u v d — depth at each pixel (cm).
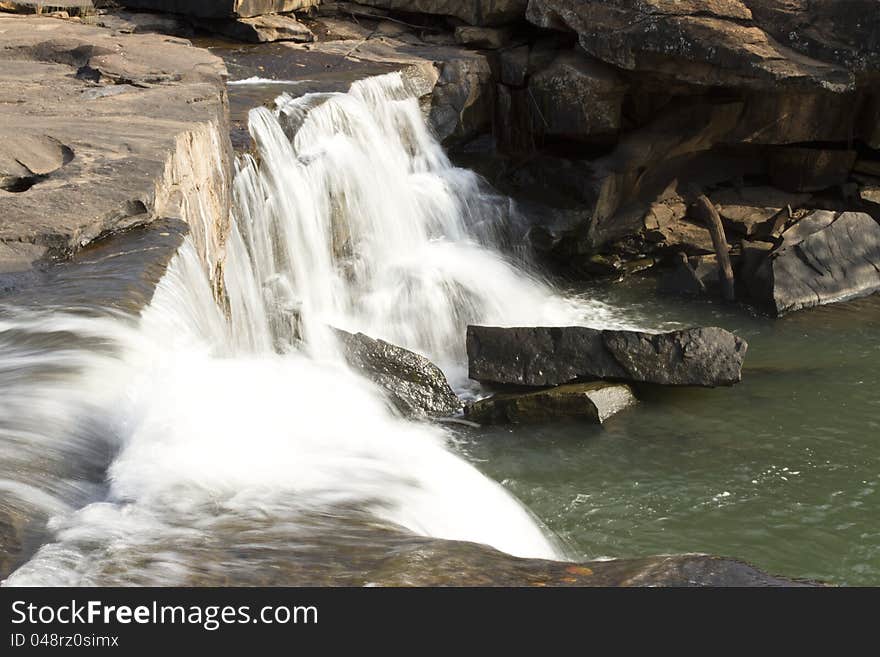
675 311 1356
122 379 460
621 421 1000
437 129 1465
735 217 1502
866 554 780
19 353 462
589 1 1423
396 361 1030
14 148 724
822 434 981
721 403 1045
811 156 1525
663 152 1488
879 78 1384
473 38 1573
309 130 1210
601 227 1469
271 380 744
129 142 748
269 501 443
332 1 1700
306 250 1152
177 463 447
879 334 1270
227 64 1407
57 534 360
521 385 1063
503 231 1434
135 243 617
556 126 1477
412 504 540
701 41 1341
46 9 1434
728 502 852
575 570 357
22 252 570
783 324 1305
